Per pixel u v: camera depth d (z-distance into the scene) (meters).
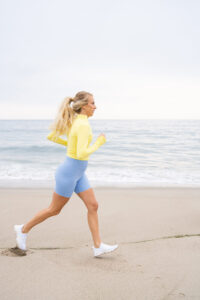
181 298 2.10
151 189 8.24
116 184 9.12
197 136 25.75
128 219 5.30
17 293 2.05
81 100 2.87
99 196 7.19
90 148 2.75
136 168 12.68
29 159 15.67
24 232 2.98
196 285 2.30
